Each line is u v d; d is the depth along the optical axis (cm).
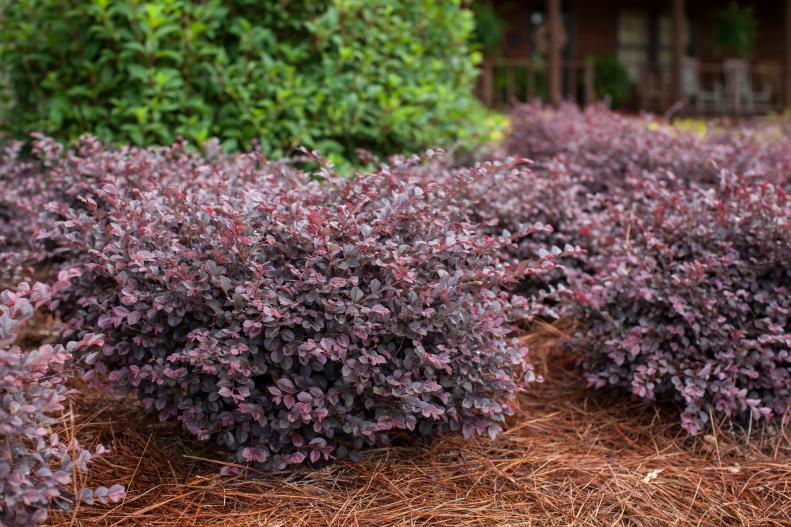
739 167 413
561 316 323
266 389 240
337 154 419
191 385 234
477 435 276
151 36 388
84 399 283
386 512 228
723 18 1720
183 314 229
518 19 1677
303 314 227
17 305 173
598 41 1767
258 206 245
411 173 329
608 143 464
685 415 270
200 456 253
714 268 290
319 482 241
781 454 270
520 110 567
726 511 239
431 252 245
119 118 414
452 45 506
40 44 421
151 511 224
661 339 285
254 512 225
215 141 353
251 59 430
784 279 293
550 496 242
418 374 238
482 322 246
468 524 225
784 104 1484
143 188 304
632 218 321
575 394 318
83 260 266
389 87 448
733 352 275
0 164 408
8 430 169
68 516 215
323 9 443
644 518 234
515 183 376
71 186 328
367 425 233
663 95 1532
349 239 243
